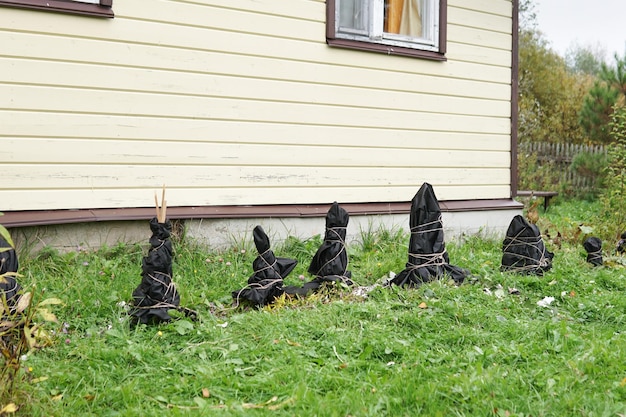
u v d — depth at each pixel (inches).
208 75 261.7
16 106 224.5
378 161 312.0
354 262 270.4
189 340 166.2
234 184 270.1
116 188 244.4
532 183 652.7
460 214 343.3
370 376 143.6
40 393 129.2
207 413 124.2
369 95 307.1
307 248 275.6
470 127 346.0
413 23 325.1
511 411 128.7
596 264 294.0
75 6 231.6
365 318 187.5
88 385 136.6
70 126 234.4
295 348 160.4
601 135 666.2
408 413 127.3
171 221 255.8
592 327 192.1
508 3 358.9
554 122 894.4
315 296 207.6
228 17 265.1
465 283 229.9
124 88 244.1
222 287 222.8
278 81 279.4
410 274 229.5
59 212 232.8
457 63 338.0
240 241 269.7
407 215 322.7
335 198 298.7
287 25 280.7
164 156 253.8
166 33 251.6
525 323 188.4
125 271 223.6
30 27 225.3
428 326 180.2
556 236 360.8
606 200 407.8
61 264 224.1
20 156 225.9
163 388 137.5
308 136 289.4
